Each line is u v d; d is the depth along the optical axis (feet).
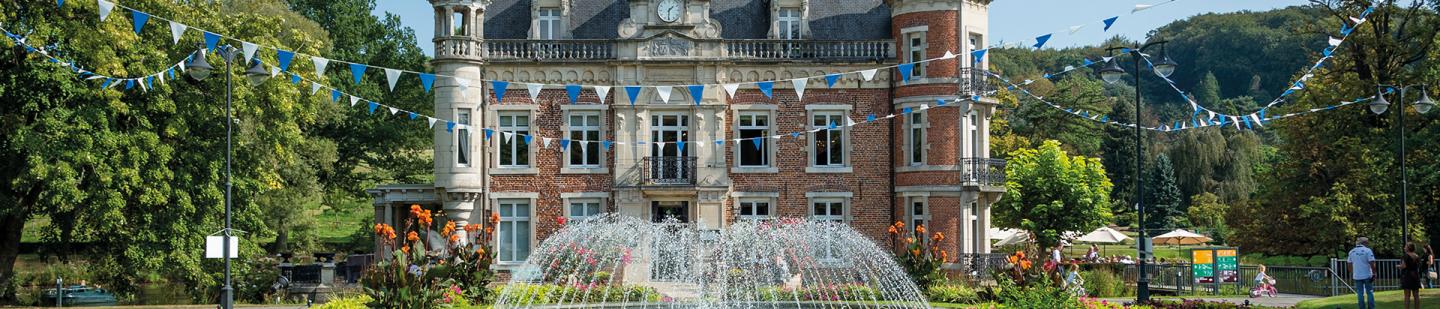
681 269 123.34
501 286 99.71
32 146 102.06
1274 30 379.14
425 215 84.64
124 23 105.81
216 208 115.55
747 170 131.95
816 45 131.64
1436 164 140.46
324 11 184.65
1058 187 181.16
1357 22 88.17
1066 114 265.95
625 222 125.18
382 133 184.96
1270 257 175.22
